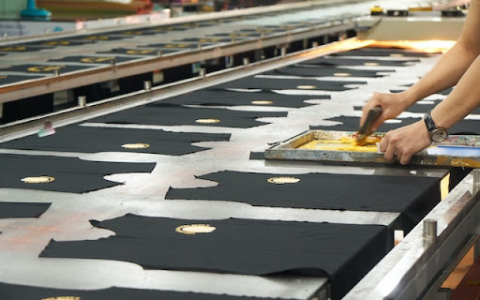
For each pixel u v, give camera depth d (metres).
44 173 3.19
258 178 3.15
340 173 3.24
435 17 9.59
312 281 2.09
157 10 19.44
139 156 3.53
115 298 1.97
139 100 5.16
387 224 2.57
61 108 8.02
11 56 7.99
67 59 7.67
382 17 9.60
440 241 2.37
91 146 3.72
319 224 2.56
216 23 13.84
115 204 2.77
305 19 14.96
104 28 12.00
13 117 6.95
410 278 2.10
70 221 2.57
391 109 3.52
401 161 3.31
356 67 7.29
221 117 4.58
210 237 2.41
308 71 6.95
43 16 15.76
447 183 3.25
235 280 2.09
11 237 2.41
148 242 2.36
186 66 10.04
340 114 4.74
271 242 2.37
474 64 3.17
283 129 4.23
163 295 1.99
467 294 3.11
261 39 10.16
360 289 1.99
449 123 3.24
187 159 3.49
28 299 1.96
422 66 7.40
